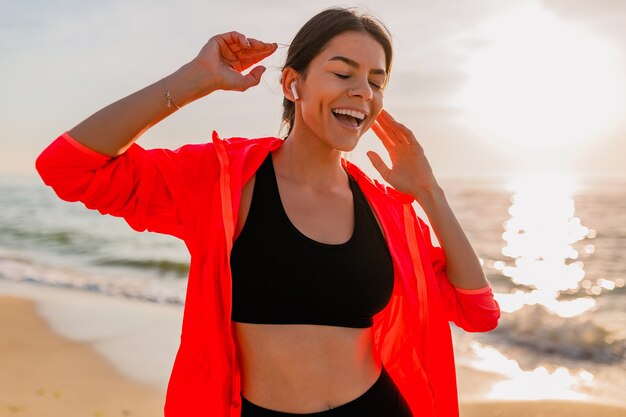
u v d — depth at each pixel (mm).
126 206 1846
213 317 1812
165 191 1877
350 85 1890
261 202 1894
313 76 1912
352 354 1928
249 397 1855
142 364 6555
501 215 36562
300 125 1986
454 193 58000
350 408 1891
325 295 1862
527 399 5762
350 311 1907
